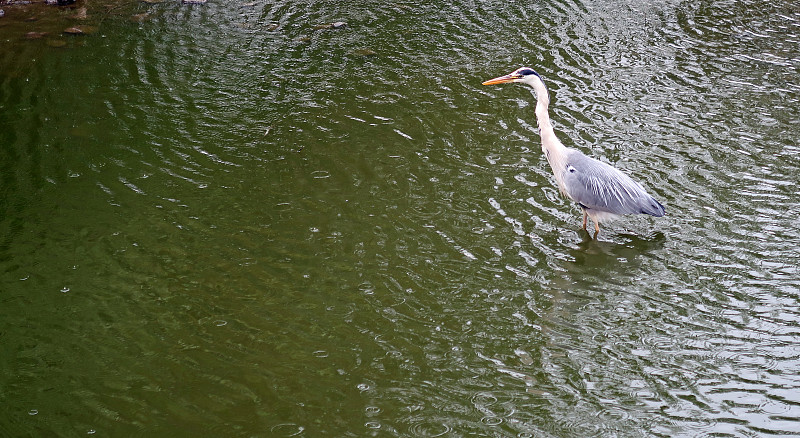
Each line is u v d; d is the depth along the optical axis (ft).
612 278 22.88
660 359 19.51
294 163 29.27
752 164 29.01
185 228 25.03
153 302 21.57
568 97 35.14
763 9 46.57
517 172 28.91
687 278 22.76
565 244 24.61
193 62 38.40
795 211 25.88
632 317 21.17
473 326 20.80
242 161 29.35
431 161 29.60
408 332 20.52
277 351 19.72
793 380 18.58
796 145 30.42
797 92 35.27
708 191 27.20
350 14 45.80
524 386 18.62
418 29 43.68
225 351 19.69
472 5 47.57
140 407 17.84
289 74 37.45
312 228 25.17
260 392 18.31
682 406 17.85
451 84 36.63
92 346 19.83
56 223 25.11
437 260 23.63
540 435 16.97
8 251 23.61
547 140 25.45
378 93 35.55
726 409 17.71
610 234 25.16
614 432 17.06
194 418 17.49
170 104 33.86
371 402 18.02
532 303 21.76
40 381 18.63
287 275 22.80
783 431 16.97
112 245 24.07
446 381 18.75
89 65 37.58
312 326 20.67
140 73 36.91
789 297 21.70
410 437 16.90
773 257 23.52
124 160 29.17
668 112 33.47
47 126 31.60
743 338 20.16
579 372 19.10
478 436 16.94
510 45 41.42
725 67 38.27
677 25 44.19
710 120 32.68
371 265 23.32
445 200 26.96
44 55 38.52
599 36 42.60
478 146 30.83
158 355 19.57
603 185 24.54
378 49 40.73
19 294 21.75
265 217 25.76
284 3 47.50
